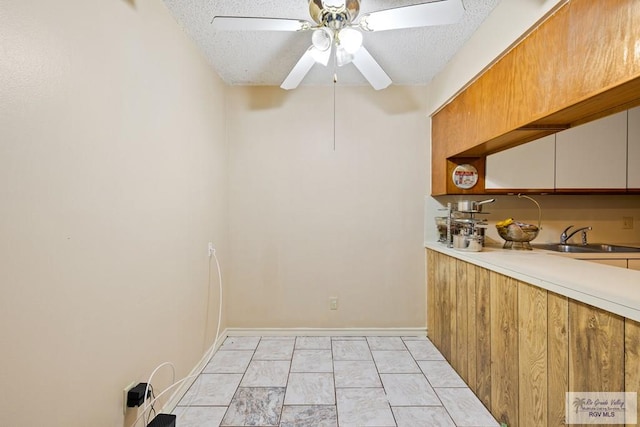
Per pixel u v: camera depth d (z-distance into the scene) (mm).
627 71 1000
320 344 2572
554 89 1317
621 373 952
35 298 883
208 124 2293
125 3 1302
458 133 2223
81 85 1051
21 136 837
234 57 2221
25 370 853
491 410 1678
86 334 1081
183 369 1872
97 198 1133
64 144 980
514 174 2379
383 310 2738
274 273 2748
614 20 1041
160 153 1600
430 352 2432
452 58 2223
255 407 1745
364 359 2311
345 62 1836
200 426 1595
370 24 1450
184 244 1892
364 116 2719
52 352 940
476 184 2410
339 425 1602
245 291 2748
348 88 2709
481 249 2076
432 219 2725
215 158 2436
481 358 1786
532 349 1346
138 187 1400
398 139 2725
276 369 2160
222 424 1610
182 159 1860
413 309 2736
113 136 1222
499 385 1602
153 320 1531
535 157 2373
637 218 2664
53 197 941
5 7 792
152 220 1522
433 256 2584
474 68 1913
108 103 1192
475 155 2367
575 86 1207
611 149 2338
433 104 2572
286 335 2732
